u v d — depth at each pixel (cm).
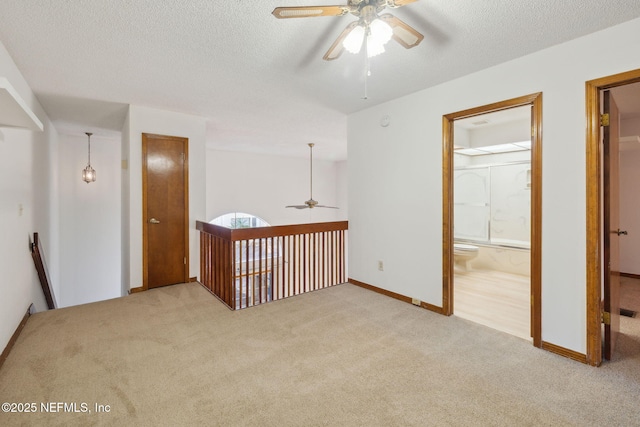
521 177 494
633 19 189
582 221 212
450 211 294
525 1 172
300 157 821
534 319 236
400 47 224
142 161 366
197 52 232
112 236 559
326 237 454
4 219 230
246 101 348
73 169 521
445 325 275
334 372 200
